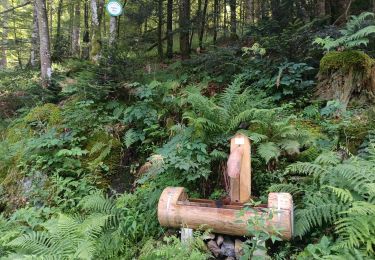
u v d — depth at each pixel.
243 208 3.09
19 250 3.57
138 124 5.85
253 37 7.87
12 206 5.16
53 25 21.20
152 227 3.89
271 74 6.02
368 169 3.18
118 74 6.46
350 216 2.88
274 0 8.54
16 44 14.98
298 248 3.14
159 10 12.06
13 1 21.12
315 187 3.57
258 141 4.20
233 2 11.43
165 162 4.20
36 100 8.14
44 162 5.51
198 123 4.25
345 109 5.01
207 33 13.47
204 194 4.17
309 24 6.27
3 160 5.93
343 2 8.49
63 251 3.33
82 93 6.62
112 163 5.45
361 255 2.52
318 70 5.88
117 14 7.21
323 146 4.34
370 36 5.89
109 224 3.99
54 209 4.66
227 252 3.31
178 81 6.88
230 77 6.57
